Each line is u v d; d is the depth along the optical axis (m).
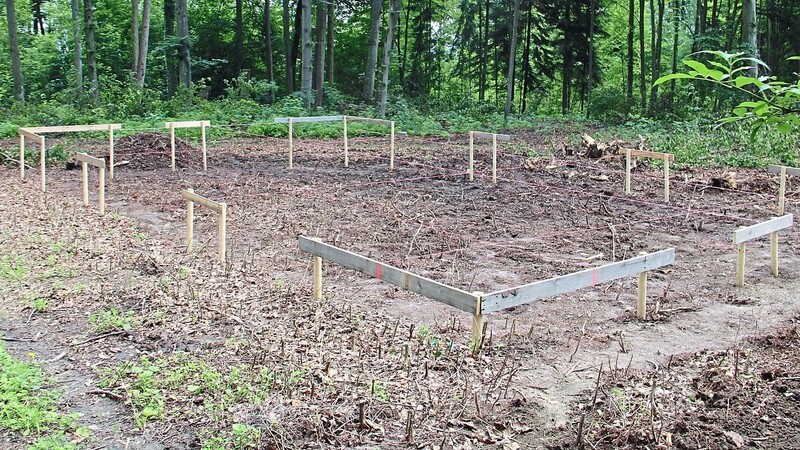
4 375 5.11
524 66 37.97
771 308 7.17
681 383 5.38
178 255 8.71
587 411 4.96
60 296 7.05
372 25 29.33
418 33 41.25
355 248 9.20
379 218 10.98
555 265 8.55
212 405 4.86
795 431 4.73
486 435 4.63
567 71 37.28
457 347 5.94
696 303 7.28
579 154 17.73
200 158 16.62
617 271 6.46
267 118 23.64
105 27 35.16
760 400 5.11
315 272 7.13
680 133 19.97
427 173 15.34
